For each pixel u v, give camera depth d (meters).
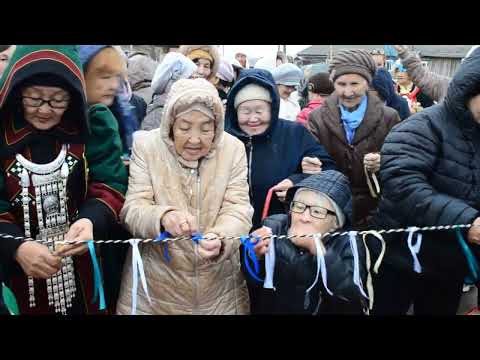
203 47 2.78
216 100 1.60
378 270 1.96
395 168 1.79
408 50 3.04
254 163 2.15
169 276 1.69
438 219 1.69
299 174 2.12
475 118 1.73
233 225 1.65
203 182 1.70
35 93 1.52
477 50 1.72
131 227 1.64
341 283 1.73
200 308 1.73
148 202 1.68
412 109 3.69
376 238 1.91
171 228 1.55
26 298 1.71
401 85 3.86
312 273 1.75
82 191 1.76
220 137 1.67
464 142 1.78
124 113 2.37
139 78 3.14
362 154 2.38
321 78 3.25
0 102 1.54
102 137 1.78
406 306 2.04
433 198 1.71
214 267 1.72
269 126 2.17
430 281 1.99
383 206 1.87
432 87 2.99
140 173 1.70
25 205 1.62
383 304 2.01
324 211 1.74
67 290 1.75
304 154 2.21
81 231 1.57
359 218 2.38
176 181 1.69
